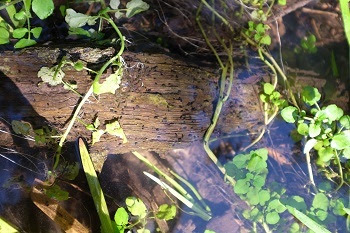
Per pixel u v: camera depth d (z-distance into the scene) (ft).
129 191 2.78
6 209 2.59
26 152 2.59
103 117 2.57
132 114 2.58
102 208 2.60
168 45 3.01
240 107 2.75
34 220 2.60
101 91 2.50
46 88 2.49
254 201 2.69
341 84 3.00
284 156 2.90
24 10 2.71
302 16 3.16
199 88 2.67
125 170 2.79
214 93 2.71
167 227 2.77
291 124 2.90
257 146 2.90
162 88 2.60
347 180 2.82
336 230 2.71
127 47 2.74
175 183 2.82
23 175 2.61
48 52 2.52
